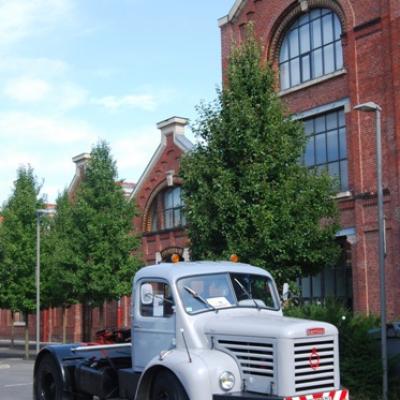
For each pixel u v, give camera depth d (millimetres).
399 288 20250
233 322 8875
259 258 15102
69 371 11227
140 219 34938
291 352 8117
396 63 20984
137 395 9070
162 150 33844
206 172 15805
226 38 27156
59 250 29516
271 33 25859
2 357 32062
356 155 22047
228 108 16125
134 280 10383
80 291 28891
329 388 8375
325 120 23750
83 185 29875
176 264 10070
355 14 22594
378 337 12438
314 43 24562
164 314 9617
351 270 22594
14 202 32938
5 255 32031
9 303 31812
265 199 15258
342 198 22406
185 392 8484
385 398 11562
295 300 14281
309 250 15797
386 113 21188
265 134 15852
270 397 8008
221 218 15203
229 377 8414
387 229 20844
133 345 10195
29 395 15297
